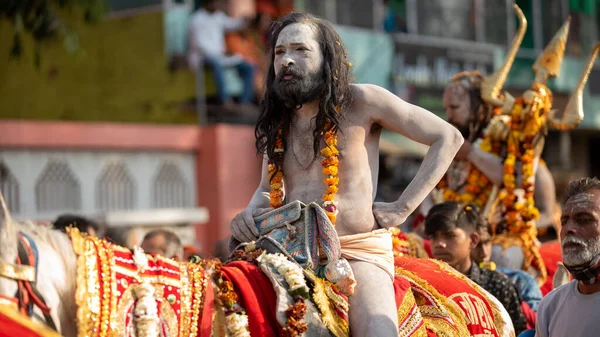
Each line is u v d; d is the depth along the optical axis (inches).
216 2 1288.1
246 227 369.7
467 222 496.7
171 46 1295.5
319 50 365.7
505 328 418.0
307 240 354.6
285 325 324.8
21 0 984.3
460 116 597.0
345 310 346.9
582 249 366.6
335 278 346.0
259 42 1325.0
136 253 310.5
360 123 367.9
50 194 1135.0
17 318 270.4
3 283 277.3
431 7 1540.4
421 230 597.0
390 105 367.6
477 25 1601.9
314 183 367.2
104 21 1348.4
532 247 570.3
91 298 289.1
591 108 1748.3
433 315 391.5
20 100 1400.1
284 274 337.4
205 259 345.7
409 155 1393.9
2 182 1095.6
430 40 1530.5
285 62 361.4
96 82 1355.8
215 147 1248.8
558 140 1761.8
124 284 300.2
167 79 1300.4
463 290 415.2
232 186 1257.4
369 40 1449.3
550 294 402.0
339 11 1417.3
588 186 374.0
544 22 1695.4
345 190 364.8
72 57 1373.0
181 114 1289.4
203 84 1283.2
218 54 1283.2
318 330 338.3
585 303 374.9
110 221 940.6
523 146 579.2
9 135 1100.5
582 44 1756.9
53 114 1381.6
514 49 598.2
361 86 372.8
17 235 286.8
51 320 285.3
